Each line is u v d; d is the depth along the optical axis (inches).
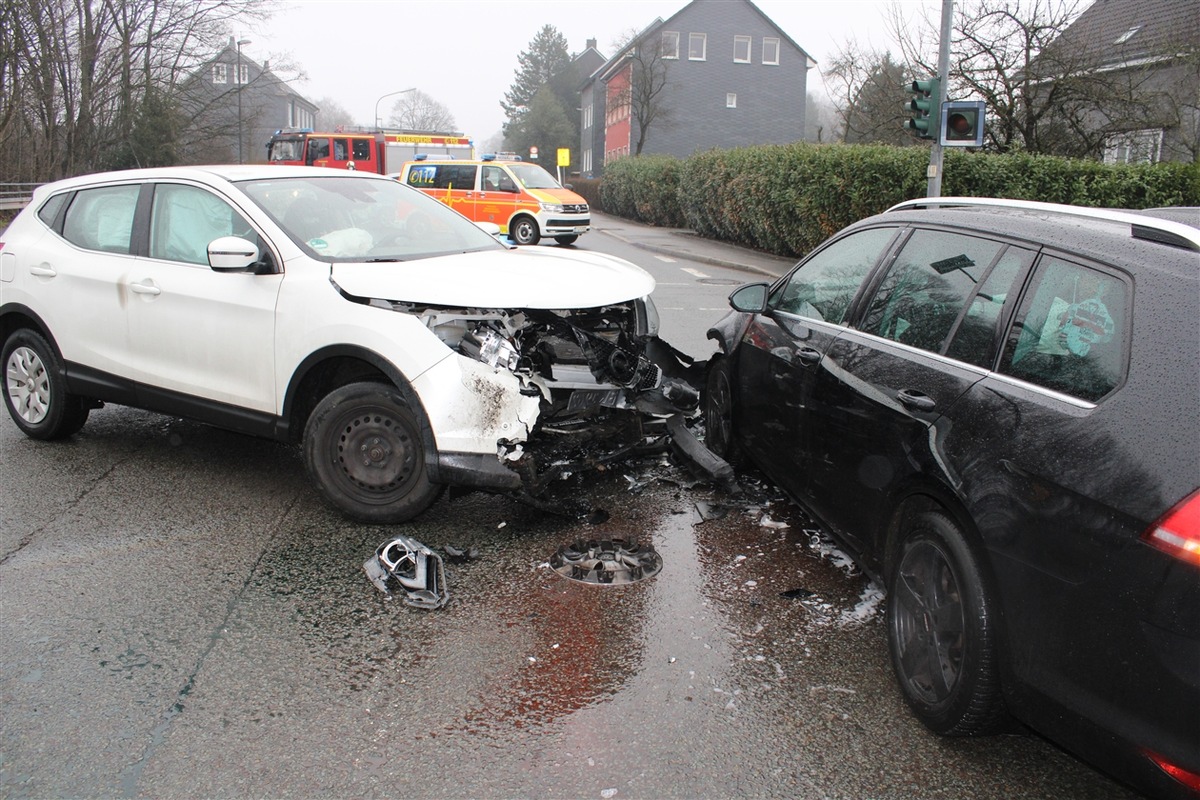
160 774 110.3
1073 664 94.3
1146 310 99.3
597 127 2886.3
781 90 2237.9
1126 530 89.0
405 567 162.2
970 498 110.0
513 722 121.1
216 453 232.7
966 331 127.3
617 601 154.5
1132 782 90.6
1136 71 772.6
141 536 179.3
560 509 182.2
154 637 141.6
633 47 2082.9
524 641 141.4
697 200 1024.2
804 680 131.6
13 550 172.2
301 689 128.3
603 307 192.2
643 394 190.2
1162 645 84.8
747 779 110.4
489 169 913.5
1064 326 110.3
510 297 167.9
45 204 235.0
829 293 173.0
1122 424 94.7
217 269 180.4
